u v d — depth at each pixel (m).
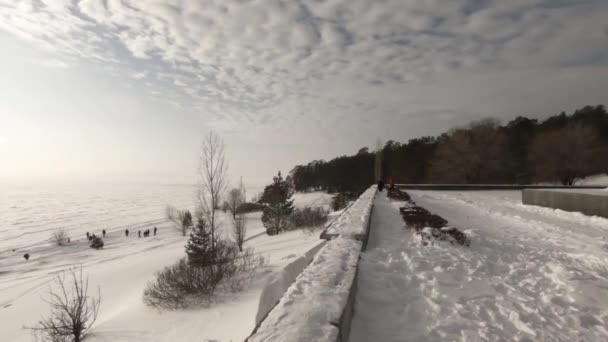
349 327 3.16
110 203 151.38
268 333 2.31
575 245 7.48
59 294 17.56
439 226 7.59
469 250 6.23
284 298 3.04
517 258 5.88
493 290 4.24
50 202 160.25
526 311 3.64
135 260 26.03
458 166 46.03
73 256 44.41
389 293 4.14
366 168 83.69
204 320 8.38
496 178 48.38
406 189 31.58
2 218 97.94
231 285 10.78
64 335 8.95
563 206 13.45
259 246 21.52
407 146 75.19
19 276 30.92
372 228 8.71
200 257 12.86
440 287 4.30
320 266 4.12
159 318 9.23
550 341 3.02
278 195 36.22
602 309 3.76
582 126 46.53
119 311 11.44
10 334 12.68
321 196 93.19
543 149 45.78
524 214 13.33
